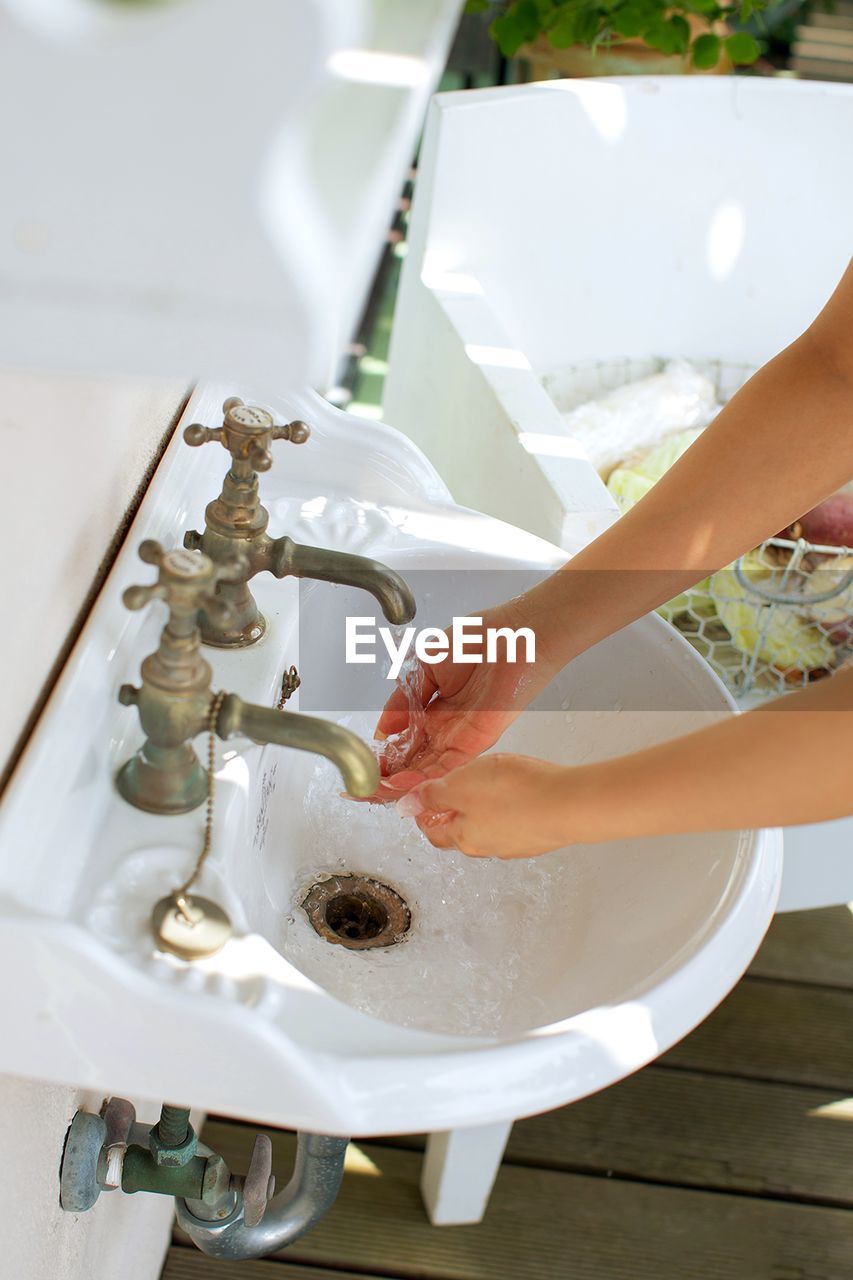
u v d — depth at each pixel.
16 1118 0.60
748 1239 1.25
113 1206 0.93
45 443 0.53
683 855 0.67
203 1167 0.72
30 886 0.49
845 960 1.52
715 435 0.73
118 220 0.29
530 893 0.75
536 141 1.44
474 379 1.28
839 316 0.69
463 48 3.01
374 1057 0.49
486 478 1.28
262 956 0.51
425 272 1.46
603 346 1.65
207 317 0.30
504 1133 1.11
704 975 0.57
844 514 1.32
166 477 0.73
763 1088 1.38
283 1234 0.79
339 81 0.35
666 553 0.72
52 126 0.28
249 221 0.28
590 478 1.13
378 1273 1.20
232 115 0.28
